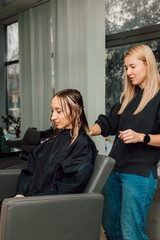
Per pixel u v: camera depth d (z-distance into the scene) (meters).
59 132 1.66
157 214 2.12
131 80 1.54
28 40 5.25
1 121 6.66
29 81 5.31
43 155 1.61
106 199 1.66
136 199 1.47
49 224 1.29
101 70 3.65
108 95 3.88
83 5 3.91
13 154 3.54
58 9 4.35
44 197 1.28
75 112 1.51
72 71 4.19
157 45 3.19
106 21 3.80
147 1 3.25
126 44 3.51
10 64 6.44
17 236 1.22
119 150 1.56
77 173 1.39
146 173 1.46
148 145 1.46
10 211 1.20
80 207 1.36
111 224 1.67
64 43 4.34
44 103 4.98
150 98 1.47
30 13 5.09
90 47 3.77
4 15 5.76
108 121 1.75
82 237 1.39
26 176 1.66
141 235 1.51
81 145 1.47
